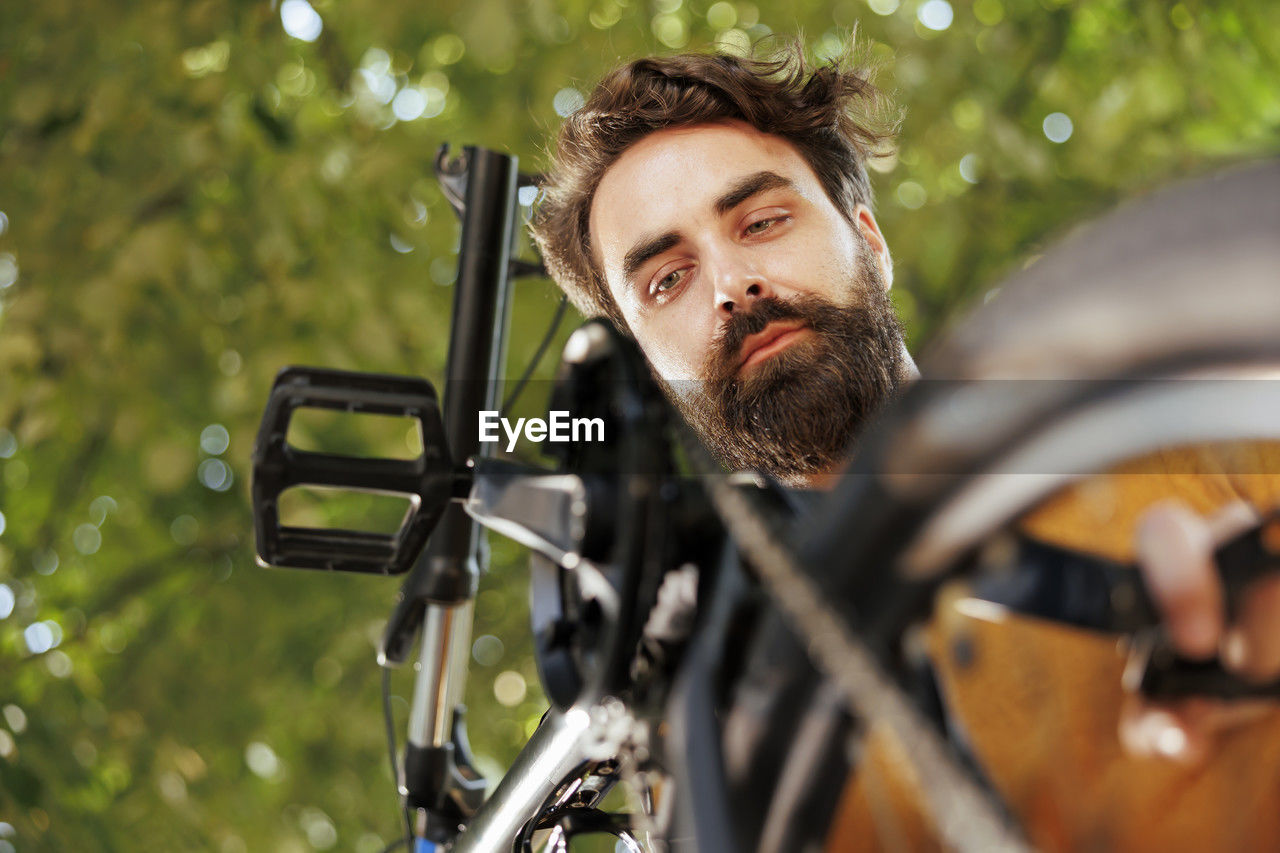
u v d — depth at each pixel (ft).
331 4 9.80
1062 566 1.04
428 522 2.77
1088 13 10.82
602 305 3.65
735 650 1.20
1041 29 10.58
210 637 10.93
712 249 2.95
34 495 11.35
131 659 11.05
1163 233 0.87
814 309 2.79
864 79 3.85
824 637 1.03
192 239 8.83
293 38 10.05
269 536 2.81
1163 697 1.01
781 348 2.74
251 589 11.12
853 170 3.59
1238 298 0.82
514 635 11.16
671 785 1.26
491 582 11.09
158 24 9.31
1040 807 1.03
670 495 1.38
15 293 9.28
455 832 3.92
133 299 8.77
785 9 9.46
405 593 4.00
